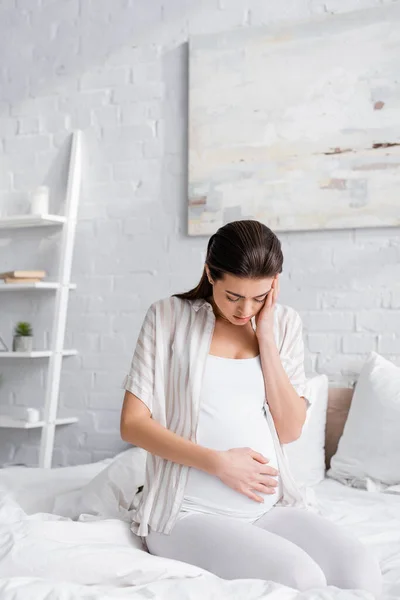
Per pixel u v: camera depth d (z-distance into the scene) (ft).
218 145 10.94
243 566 5.08
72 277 11.96
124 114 11.74
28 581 4.70
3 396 12.43
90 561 5.08
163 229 11.42
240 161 10.80
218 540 5.27
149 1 11.62
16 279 11.70
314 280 10.47
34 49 12.43
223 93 10.92
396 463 8.88
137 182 11.62
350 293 10.29
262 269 5.59
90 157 11.94
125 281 11.62
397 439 8.95
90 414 11.75
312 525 5.57
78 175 11.96
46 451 11.41
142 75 11.65
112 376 11.64
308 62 10.46
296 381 6.31
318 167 10.38
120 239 11.68
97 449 11.68
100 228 11.81
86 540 5.63
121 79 11.78
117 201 11.73
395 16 10.03
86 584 5.03
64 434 11.89
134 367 6.10
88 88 12.02
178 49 11.42
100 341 11.73
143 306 11.50
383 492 8.75
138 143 11.63
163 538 5.59
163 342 6.13
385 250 10.14
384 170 10.05
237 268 5.55
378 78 10.11
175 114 11.42
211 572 5.23
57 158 12.24
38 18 12.42
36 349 12.24
